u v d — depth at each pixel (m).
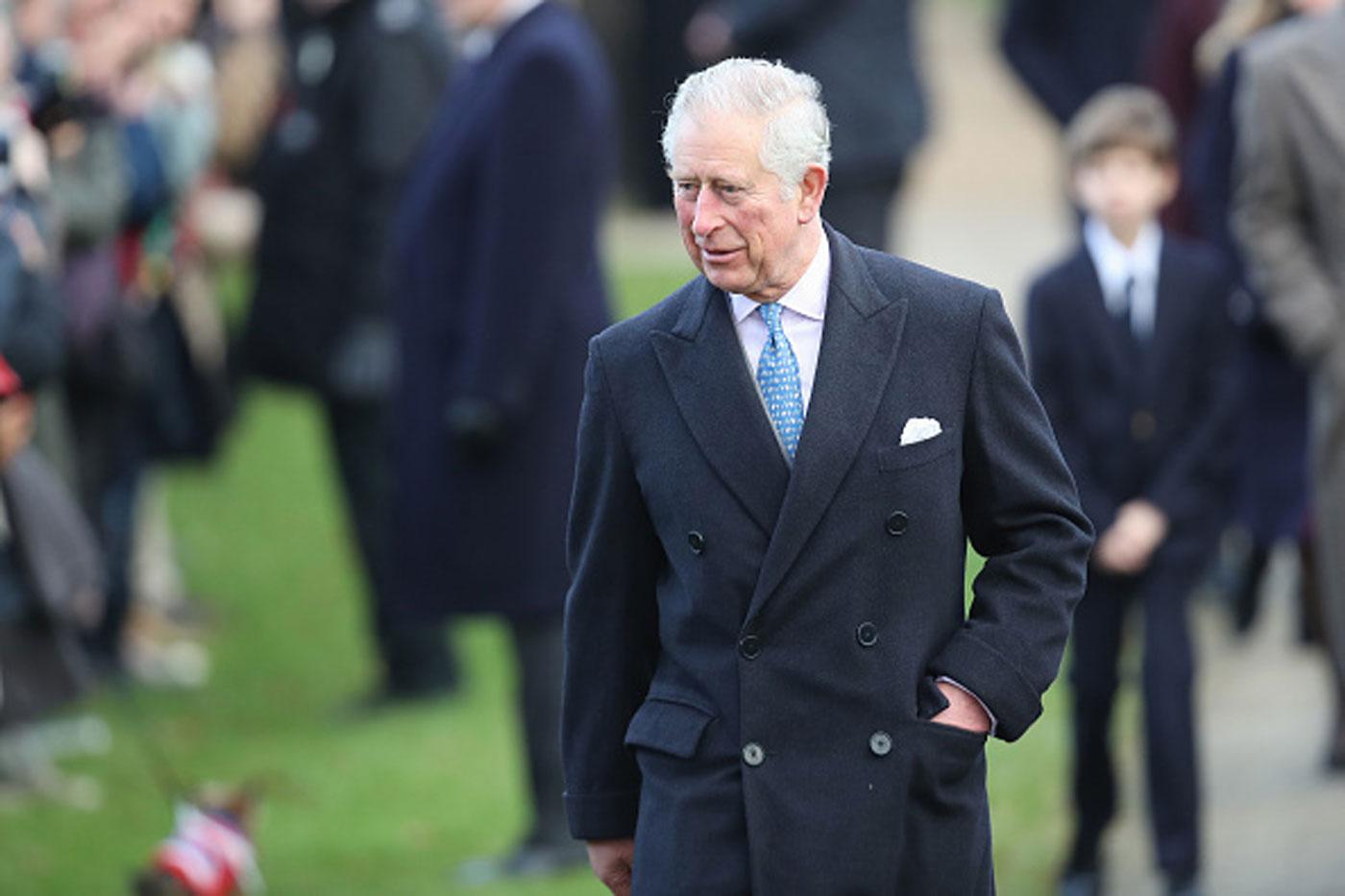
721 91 13.83
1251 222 24.61
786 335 14.47
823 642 14.23
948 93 70.94
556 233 25.20
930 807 14.35
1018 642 14.31
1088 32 35.50
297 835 26.64
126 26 29.19
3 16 25.53
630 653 15.06
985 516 14.68
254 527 39.06
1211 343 23.78
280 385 31.97
